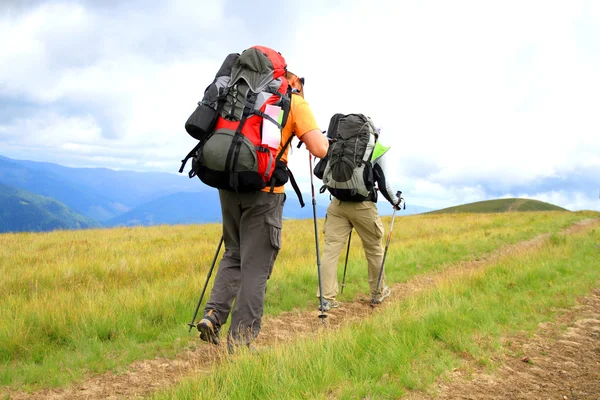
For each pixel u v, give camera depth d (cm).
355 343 391
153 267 867
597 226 1969
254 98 341
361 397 308
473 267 944
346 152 591
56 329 475
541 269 820
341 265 912
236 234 405
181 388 321
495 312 538
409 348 395
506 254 1091
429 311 506
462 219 2594
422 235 1658
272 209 377
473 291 664
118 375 387
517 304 590
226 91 346
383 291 680
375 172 613
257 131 339
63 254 1053
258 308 383
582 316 561
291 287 716
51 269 812
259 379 320
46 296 591
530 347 442
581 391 342
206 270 855
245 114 339
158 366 409
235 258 407
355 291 750
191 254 1008
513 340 460
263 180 344
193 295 620
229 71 370
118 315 523
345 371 348
